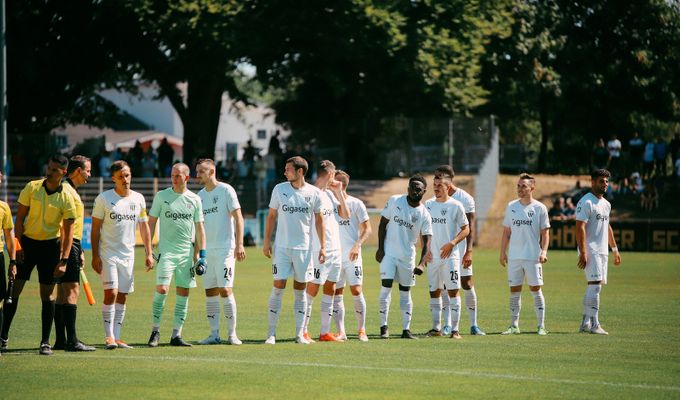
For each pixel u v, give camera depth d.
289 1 81.44
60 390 19.48
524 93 102.38
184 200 25.95
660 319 33.09
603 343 26.72
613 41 111.19
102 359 23.31
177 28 78.06
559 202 74.56
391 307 37.09
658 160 87.38
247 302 38.31
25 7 85.69
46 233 24.52
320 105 105.38
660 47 110.88
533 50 100.00
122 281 25.72
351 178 89.31
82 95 101.25
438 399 18.78
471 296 29.22
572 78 106.94
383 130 88.69
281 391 19.45
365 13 81.75
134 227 25.89
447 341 27.11
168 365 22.42
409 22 85.94
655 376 21.31
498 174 94.69
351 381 20.52
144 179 79.44
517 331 29.58
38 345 26.25
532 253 29.31
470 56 87.75
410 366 22.42
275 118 113.50
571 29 109.12
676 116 114.00
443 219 28.50
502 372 21.69
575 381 20.64
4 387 19.77
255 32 80.38
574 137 123.56
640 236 72.56
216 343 26.52
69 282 24.94
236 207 26.52
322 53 84.94
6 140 76.88
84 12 85.50
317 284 27.05
